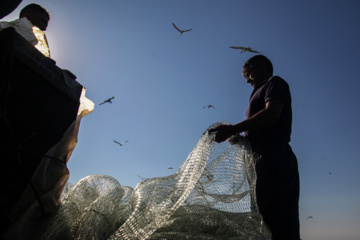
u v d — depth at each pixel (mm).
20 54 1411
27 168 1466
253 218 2004
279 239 2158
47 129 1612
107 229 1770
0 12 2072
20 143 1421
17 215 1423
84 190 2094
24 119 1451
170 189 1923
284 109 2551
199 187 2098
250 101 2775
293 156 2498
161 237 1587
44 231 1606
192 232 1675
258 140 2455
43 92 1580
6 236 1356
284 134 2477
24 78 1447
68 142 1835
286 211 2213
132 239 1522
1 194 1345
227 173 2223
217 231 1748
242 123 2227
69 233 1692
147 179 2086
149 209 1734
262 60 2957
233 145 2361
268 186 2256
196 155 1960
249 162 2307
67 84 1801
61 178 1768
